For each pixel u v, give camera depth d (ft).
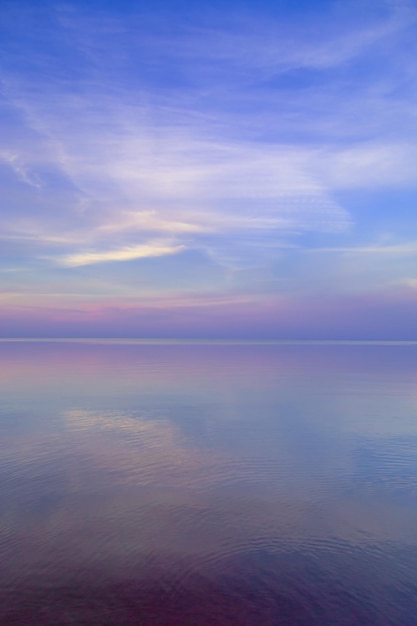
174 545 30.99
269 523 34.45
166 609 24.40
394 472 45.32
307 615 24.14
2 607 24.27
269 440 56.59
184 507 36.94
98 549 30.27
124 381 112.57
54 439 56.65
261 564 28.91
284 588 26.43
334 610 24.56
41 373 132.46
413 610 24.70
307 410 75.15
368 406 78.79
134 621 23.43
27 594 25.43
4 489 40.45
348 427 63.21
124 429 61.98
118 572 27.68
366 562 29.25
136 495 39.34
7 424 64.54
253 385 105.81
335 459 49.08
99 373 133.08
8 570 27.71
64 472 44.80
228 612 24.26
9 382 109.50
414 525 34.27
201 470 45.37
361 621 23.84
